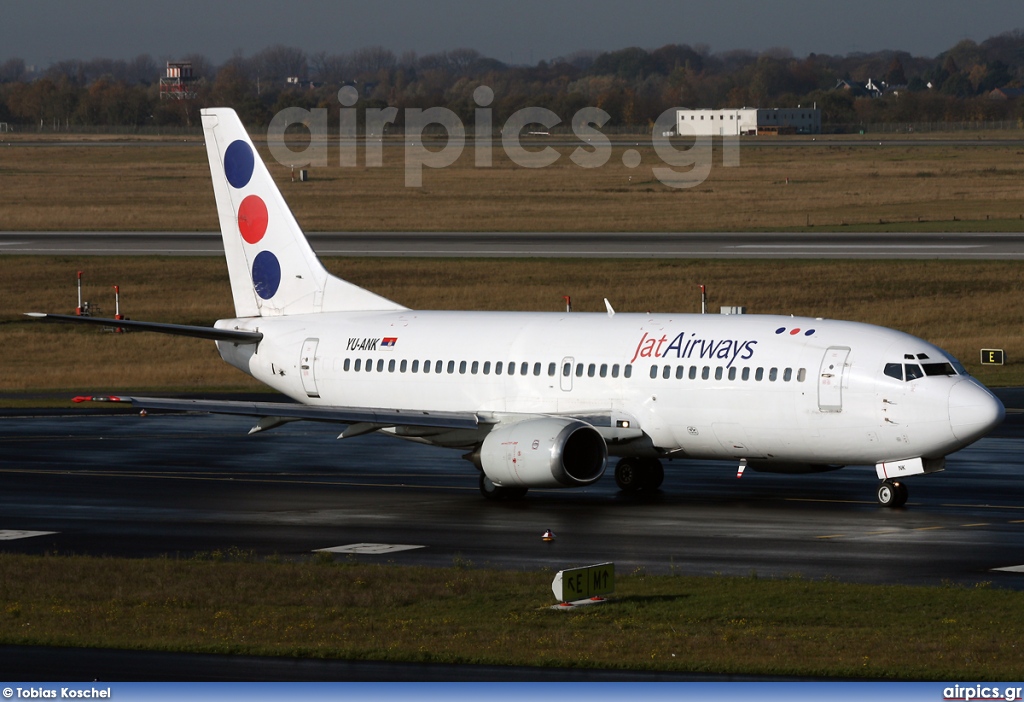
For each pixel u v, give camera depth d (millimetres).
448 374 167500
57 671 81812
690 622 93875
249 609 98312
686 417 152875
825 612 96438
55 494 158125
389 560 121062
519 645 87062
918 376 142625
